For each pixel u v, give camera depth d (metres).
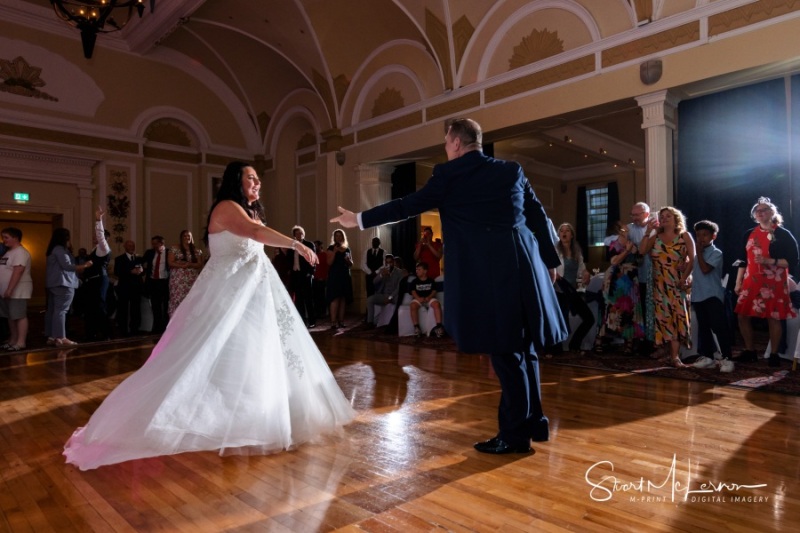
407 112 9.18
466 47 8.15
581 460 2.19
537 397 2.42
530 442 2.36
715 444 2.39
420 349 5.55
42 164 10.09
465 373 4.19
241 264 2.44
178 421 2.17
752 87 6.15
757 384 3.67
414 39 8.89
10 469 2.20
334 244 7.80
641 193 15.15
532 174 15.80
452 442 2.45
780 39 5.32
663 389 3.56
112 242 10.89
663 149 6.21
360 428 2.68
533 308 2.14
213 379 2.26
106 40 10.80
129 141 11.14
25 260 5.87
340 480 2.01
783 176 6.00
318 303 9.98
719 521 1.64
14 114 9.73
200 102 12.18
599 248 16.23
